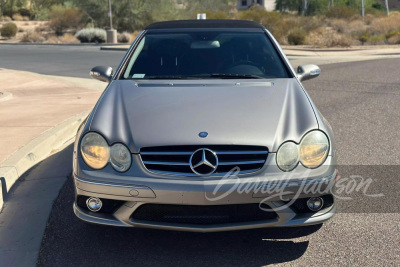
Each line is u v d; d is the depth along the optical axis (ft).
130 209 10.61
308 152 10.75
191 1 148.77
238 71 14.38
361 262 10.81
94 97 30.81
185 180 10.35
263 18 100.12
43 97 30.96
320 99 29.48
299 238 11.98
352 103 28.07
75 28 124.77
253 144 10.58
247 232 12.34
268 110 11.66
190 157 10.48
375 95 30.42
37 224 12.89
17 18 187.32
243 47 15.38
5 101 29.48
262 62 14.76
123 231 12.48
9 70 46.65
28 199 14.60
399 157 18.13
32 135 20.17
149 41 15.88
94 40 98.89
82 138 11.19
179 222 10.70
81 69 49.67
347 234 12.15
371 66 46.50
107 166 10.73
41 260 11.04
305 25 104.63
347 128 22.53
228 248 11.56
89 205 10.99
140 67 14.71
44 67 52.37
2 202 14.21
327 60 54.70
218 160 10.53
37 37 107.65
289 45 83.10
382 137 20.90
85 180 10.75
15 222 13.02
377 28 106.93
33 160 17.75
